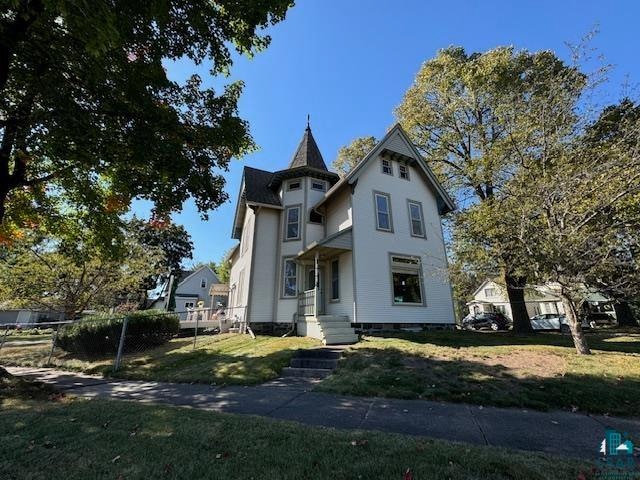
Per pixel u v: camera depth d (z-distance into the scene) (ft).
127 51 21.38
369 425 13.83
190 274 137.80
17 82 19.71
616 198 24.44
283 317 45.80
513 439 12.23
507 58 50.42
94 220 32.53
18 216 31.19
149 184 26.09
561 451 11.10
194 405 17.24
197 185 26.37
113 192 31.58
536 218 27.40
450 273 37.45
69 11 12.67
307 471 9.04
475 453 10.13
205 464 9.49
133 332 37.06
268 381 23.35
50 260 51.70
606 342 36.65
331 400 18.04
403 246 46.26
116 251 34.47
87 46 13.25
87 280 55.77
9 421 13.39
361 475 8.80
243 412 15.83
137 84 21.83
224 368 26.00
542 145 29.58
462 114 57.36
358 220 43.80
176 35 23.48
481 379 20.07
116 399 18.49
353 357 26.55
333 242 40.60
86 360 33.12
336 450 10.39
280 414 15.46
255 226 49.73
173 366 28.58
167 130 23.81
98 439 11.44
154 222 31.07
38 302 53.88
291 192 52.06
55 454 10.23
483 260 31.37
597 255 24.70
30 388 19.04
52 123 19.84
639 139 24.35
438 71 58.13
